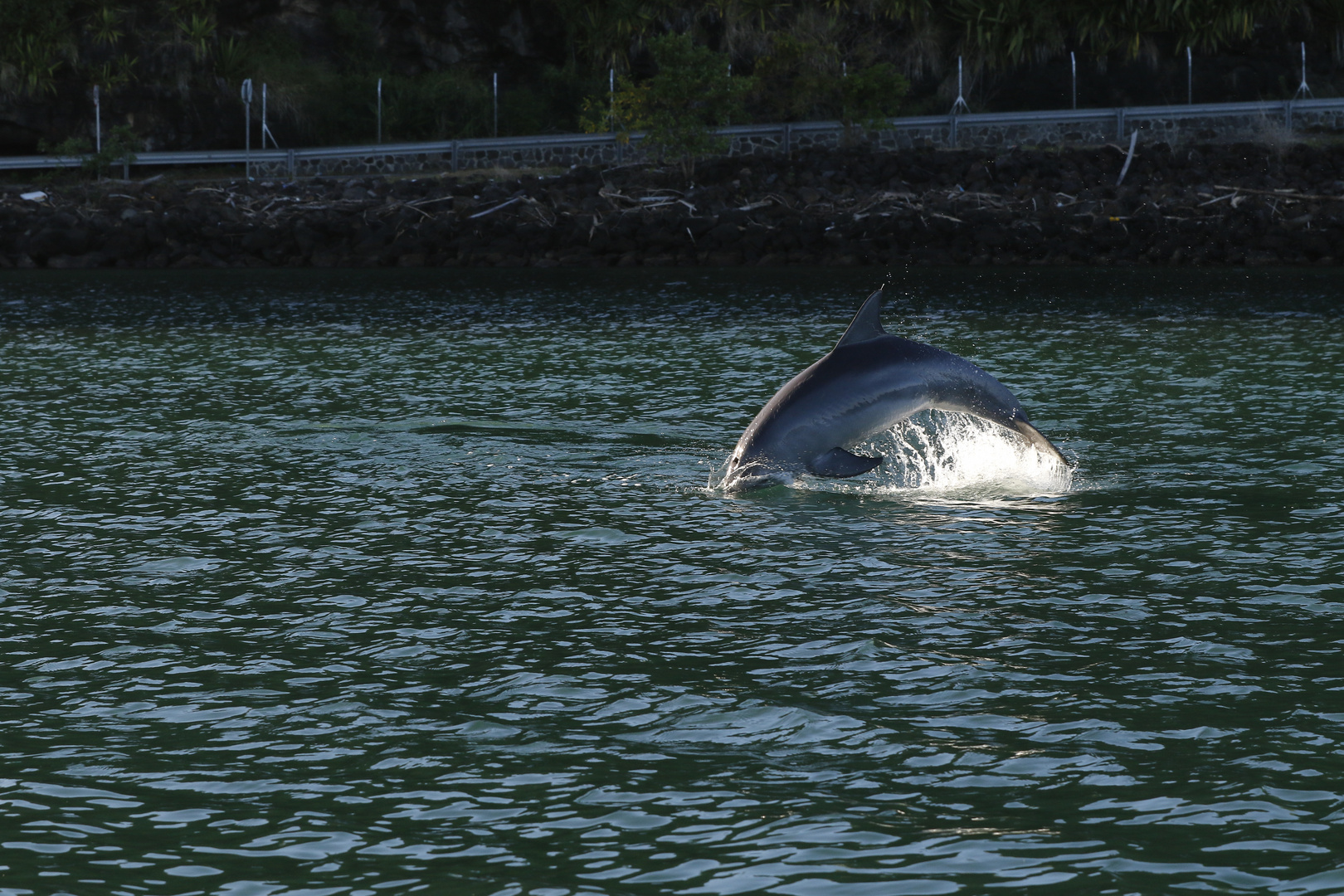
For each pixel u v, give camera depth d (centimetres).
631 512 4497
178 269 16075
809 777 2567
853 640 3278
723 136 19075
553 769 2620
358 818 2441
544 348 8875
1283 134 18238
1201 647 3197
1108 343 8862
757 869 2253
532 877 2242
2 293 13188
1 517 4522
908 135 19200
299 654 3250
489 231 16562
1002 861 2256
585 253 16288
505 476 5050
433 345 9112
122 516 4528
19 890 2205
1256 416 6119
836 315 10894
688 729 2791
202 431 6000
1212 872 2208
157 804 2497
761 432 4475
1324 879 2178
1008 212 16362
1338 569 3788
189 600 3656
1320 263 15062
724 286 13550
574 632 3378
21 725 2842
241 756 2694
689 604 3572
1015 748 2669
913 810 2434
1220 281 13375
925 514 4416
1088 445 5497
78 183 18875
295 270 15825
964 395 4438
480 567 3922
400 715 2883
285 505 4662
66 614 3544
